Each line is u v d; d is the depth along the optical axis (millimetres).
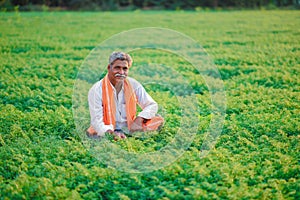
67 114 7590
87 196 5164
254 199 5109
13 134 6879
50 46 13586
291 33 15727
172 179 5582
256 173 5750
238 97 8586
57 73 10461
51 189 5234
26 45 13672
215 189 5246
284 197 5199
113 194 5285
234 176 5637
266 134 6898
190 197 5059
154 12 23156
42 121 7328
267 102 8273
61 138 6777
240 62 11508
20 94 8797
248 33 16000
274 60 11539
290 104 8102
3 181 5559
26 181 5363
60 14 21266
